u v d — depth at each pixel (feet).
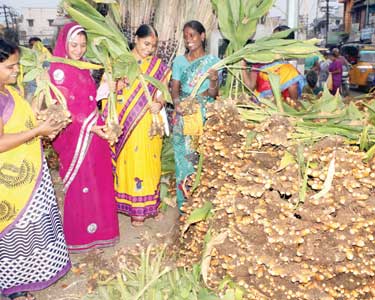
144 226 12.29
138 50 11.01
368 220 6.74
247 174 7.54
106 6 13.58
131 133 11.23
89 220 10.57
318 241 6.89
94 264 9.70
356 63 45.06
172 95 11.37
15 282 8.53
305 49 9.43
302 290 6.91
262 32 15.26
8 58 7.23
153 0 14.26
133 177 11.59
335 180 6.89
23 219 8.12
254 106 8.96
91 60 10.74
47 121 8.04
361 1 94.73
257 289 7.32
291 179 7.06
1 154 7.72
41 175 8.29
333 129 8.03
